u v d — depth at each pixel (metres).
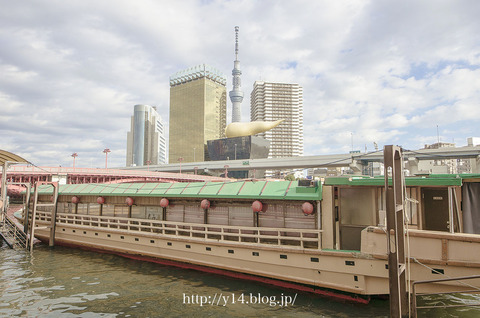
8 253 19.80
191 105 188.62
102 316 10.73
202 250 14.90
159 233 16.88
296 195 12.74
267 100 189.62
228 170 114.31
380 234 10.82
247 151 130.88
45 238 22.47
